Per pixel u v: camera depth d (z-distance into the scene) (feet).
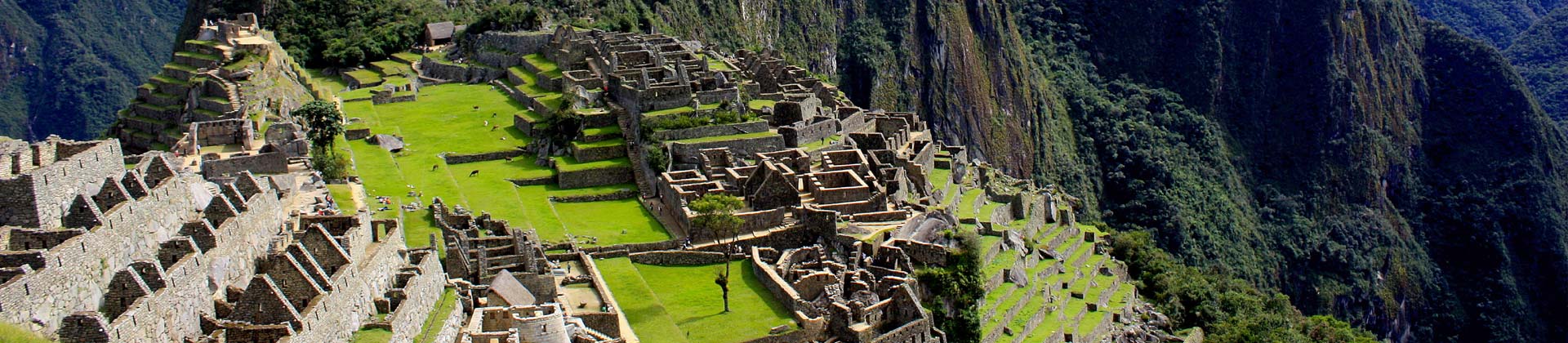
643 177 580.71
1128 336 576.20
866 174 538.47
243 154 448.24
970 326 458.91
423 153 609.83
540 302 378.94
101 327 233.76
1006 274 520.42
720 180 547.08
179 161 420.36
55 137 297.53
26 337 220.43
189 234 280.72
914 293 445.37
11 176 270.67
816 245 483.51
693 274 467.11
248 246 299.17
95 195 274.77
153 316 248.11
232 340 262.06
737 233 490.08
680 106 617.62
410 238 382.42
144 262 257.14
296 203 378.73
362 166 533.14
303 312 271.28
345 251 305.73
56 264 240.53
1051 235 636.48
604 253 474.90
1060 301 549.54
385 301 306.76
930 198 561.84
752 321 418.72
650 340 390.83
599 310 393.29
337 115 548.31
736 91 634.02
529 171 594.65
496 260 385.70
